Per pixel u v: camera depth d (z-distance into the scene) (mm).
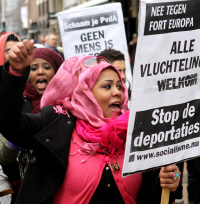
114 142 2137
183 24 2033
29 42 1832
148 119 1997
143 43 1913
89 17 4336
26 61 1853
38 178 2105
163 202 2139
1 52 3582
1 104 1858
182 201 4418
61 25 4344
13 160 2736
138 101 1946
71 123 2201
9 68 1871
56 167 2113
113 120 2180
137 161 1989
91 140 2154
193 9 2049
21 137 2023
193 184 4270
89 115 2209
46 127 2109
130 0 15039
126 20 15188
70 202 2113
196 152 2227
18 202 2080
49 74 3234
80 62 2318
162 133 2062
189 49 2080
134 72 1914
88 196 2100
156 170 2250
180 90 2090
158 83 2000
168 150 2100
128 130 1939
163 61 1995
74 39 4352
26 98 3062
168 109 2062
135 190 2217
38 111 3006
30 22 32312
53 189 2070
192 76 2135
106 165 2152
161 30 1957
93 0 13445
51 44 8648
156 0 1913
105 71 2275
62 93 2336
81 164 2125
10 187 2961
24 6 33656
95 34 4352
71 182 2105
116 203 2146
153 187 2225
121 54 3512
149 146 2023
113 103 2262
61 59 3301
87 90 2227
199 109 2203
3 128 1938
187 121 2158
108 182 2129
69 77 2332
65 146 2111
